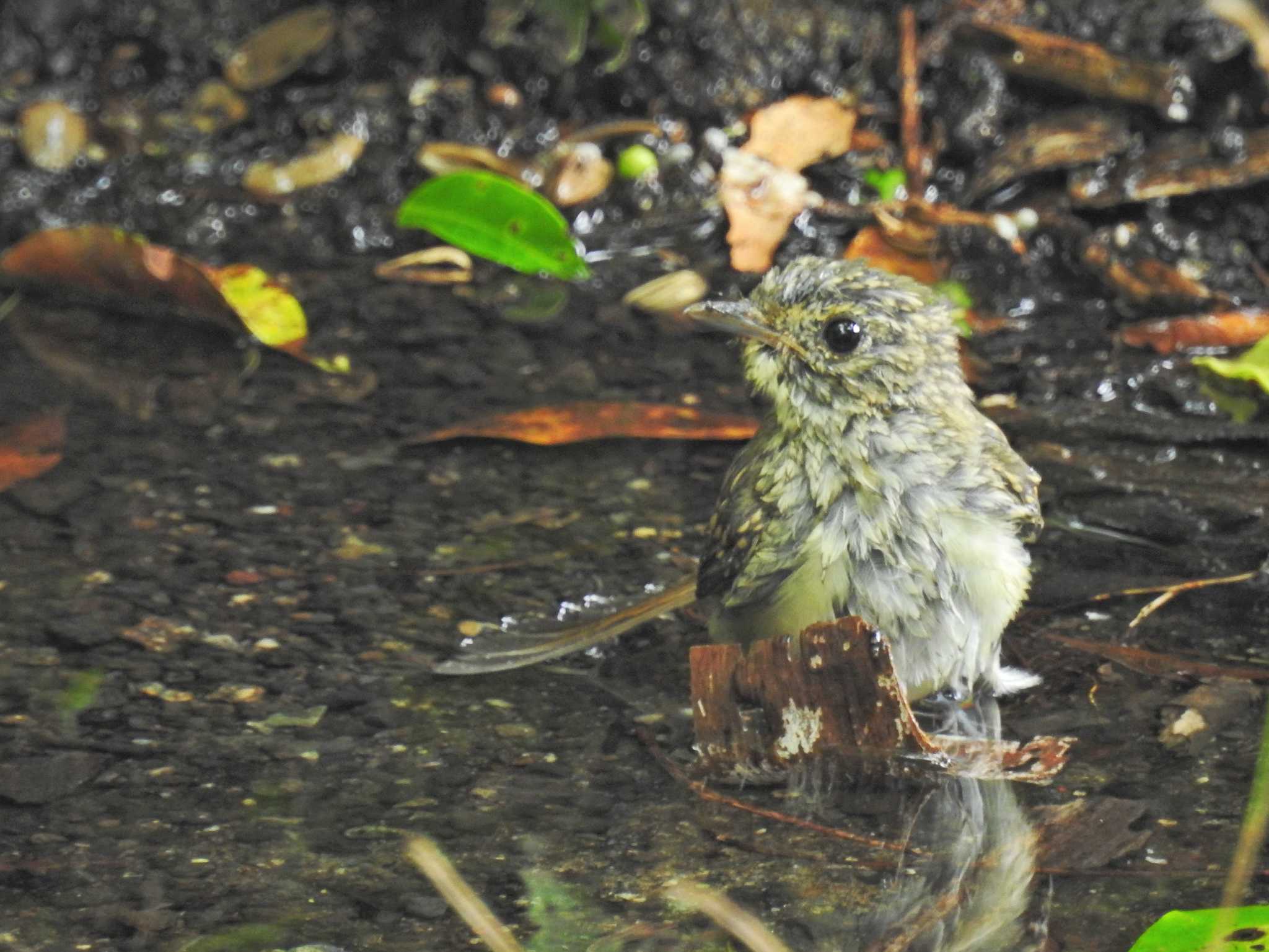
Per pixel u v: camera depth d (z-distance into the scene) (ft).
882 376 26.84
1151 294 42.63
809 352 27.25
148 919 23.24
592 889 23.70
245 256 45.55
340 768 26.78
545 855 24.52
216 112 49.37
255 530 33.68
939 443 26.96
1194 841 24.31
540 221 43.01
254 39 50.06
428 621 30.83
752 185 45.93
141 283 41.55
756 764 26.66
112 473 35.60
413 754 27.14
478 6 49.11
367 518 34.17
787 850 24.47
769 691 26.63
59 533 33.50
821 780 26.21
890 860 24.16
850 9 47.98
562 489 35.14
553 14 47.39
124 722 27.99
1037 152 45.93
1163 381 38.73
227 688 28.94
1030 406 37.91
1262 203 44.57
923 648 27.22
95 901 23.66
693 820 25.25
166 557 32.78
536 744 27.37
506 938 22.50
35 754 27.14
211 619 30.86
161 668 29.45
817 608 27.40
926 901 23.16
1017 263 44.14
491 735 27.63
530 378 39.40
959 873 23.75
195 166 48.57
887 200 46.42
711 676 26.91
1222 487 34.45
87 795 26.13
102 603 31.27
